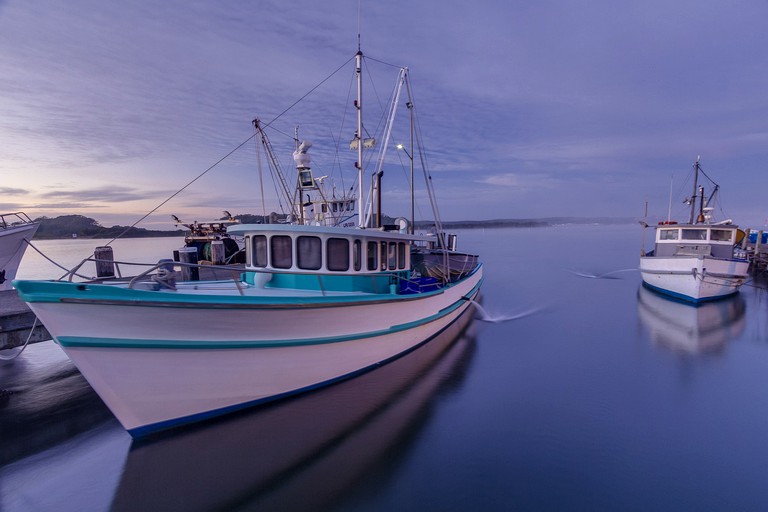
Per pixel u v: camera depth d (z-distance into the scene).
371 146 11.65
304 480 6.43
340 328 8.38
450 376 10.63
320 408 8.45
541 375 10.93
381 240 10.16
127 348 5.99
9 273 16.47
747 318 17.69
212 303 6.34
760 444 7.52
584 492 6.16
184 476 6.46
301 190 11.02
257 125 11.84
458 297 15.34
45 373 10.50
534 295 23.97
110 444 7.19
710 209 22.77
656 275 22.56
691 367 11.67
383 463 6.86
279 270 8.95
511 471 6.67
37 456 6.85
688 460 7.02
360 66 10.70
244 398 7.48
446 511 5.77
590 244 83.12
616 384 10.38
